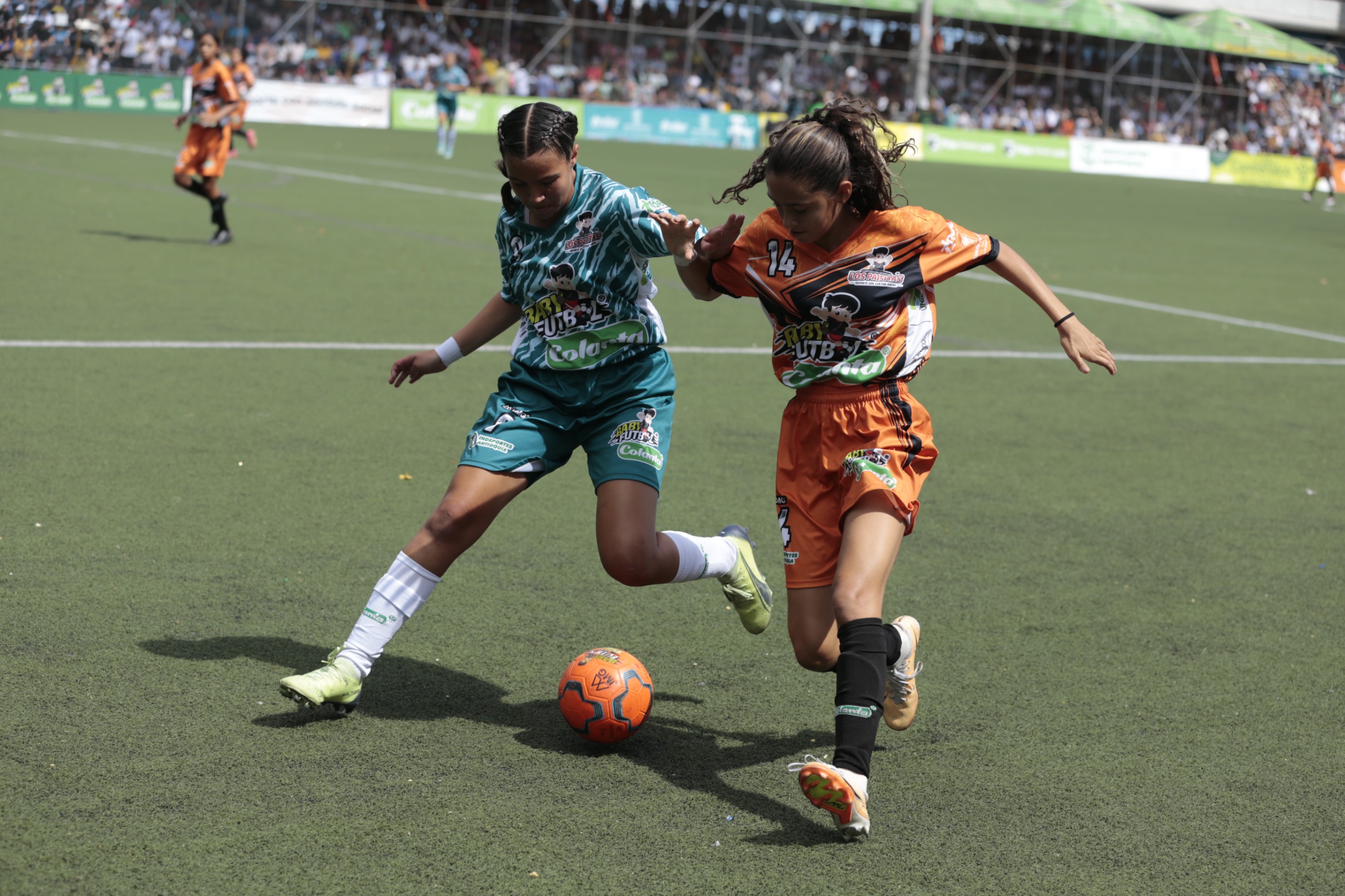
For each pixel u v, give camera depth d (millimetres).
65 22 61375
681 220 6234
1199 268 32156
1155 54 88312
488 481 6758
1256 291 28609
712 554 7180
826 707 7250
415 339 17266
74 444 11375
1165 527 11203
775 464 12422
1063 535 10805
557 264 6656
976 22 85000
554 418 6895
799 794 6164
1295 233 45062
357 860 5273
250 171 39656
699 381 16062
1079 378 17844
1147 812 6117
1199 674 7945
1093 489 12320
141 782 5824
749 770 6395
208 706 6688
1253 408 16625
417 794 5898
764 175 6012
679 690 7367
